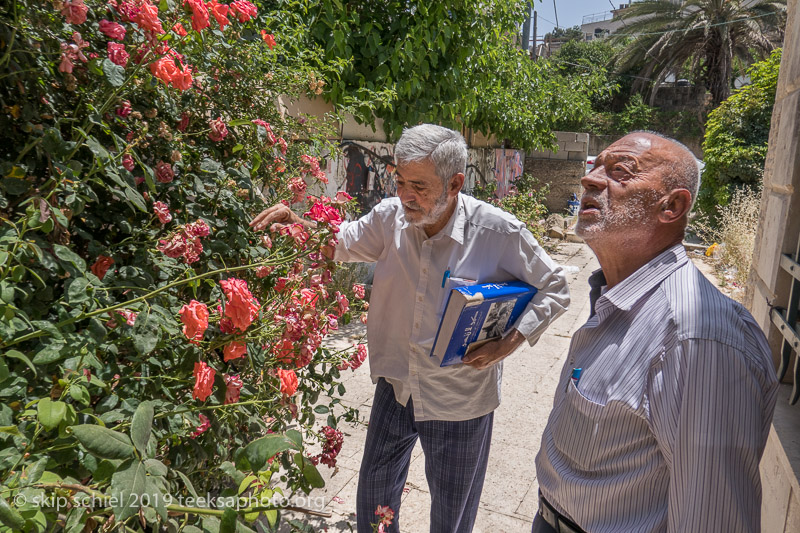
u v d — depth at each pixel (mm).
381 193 6711
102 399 1481
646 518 1290
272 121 2850
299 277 1964
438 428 2238
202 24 1821
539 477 1586
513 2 7305
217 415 1822
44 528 1055
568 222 12961
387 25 5676
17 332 1407
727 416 1136
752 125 12867
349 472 3219
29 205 1529
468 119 8242
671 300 1273
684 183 1357
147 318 1471
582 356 1438
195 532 1168
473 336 2010
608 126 31500
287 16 4234
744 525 1114
